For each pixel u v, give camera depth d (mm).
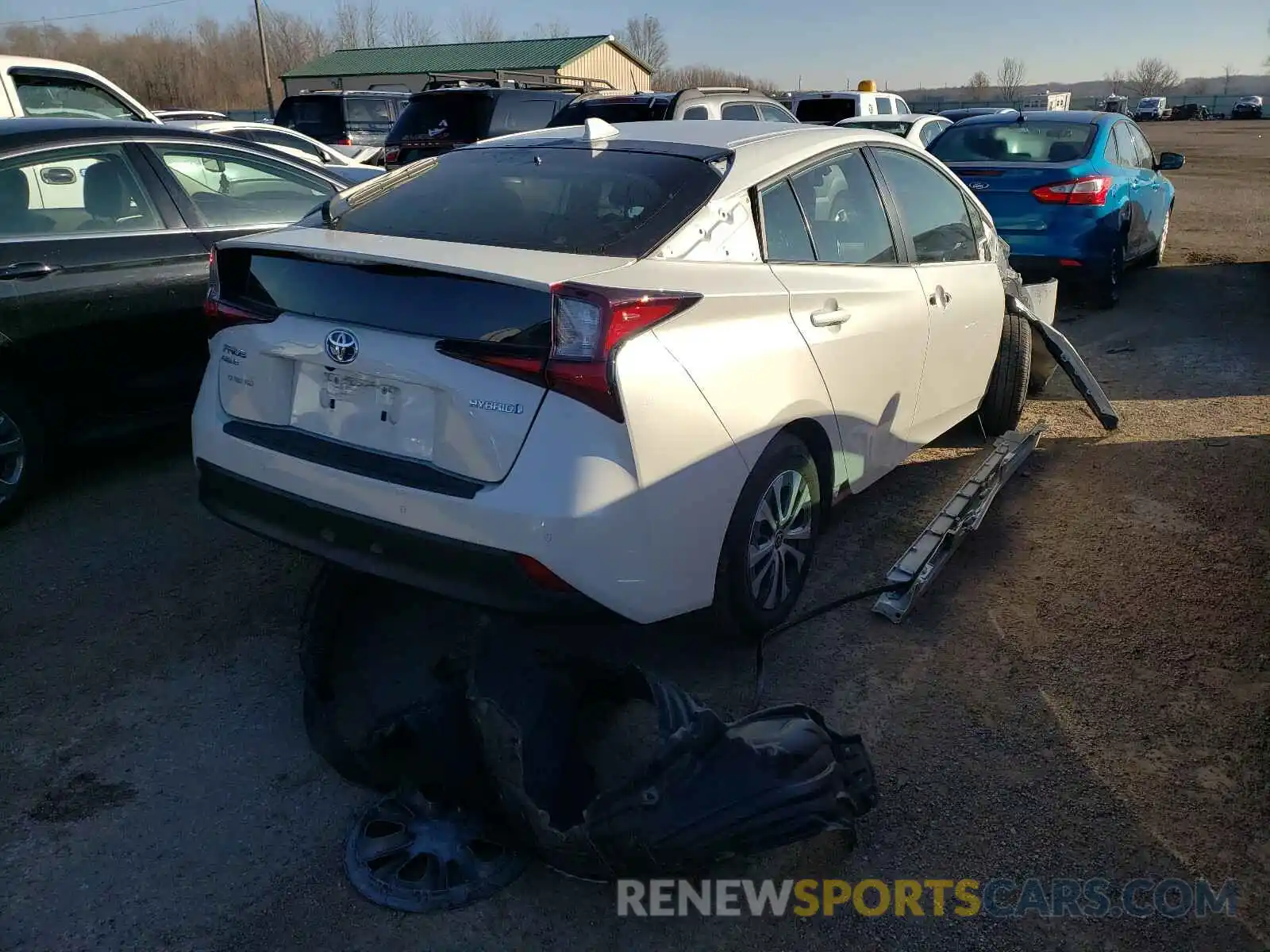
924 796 2689
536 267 2646
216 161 5066
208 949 2219
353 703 2998
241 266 3064
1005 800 2674
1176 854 2498
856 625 3502
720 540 2930
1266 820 2600
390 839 2502
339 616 3158
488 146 3736
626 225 2977
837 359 3385
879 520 4340
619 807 2217
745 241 3168
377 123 17047
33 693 3088
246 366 3025
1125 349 7090
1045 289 5695
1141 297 8898
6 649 3318
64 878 2396
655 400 2635
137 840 2520
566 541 2520
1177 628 3461
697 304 2770
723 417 2846
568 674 2689
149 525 4258
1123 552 3998
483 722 2391
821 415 3334
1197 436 5266
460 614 3469
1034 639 3414
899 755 2840
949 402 4477
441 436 2619
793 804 2236
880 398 3754
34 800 2643
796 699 3088
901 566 3650
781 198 3379
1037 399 5973
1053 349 5258
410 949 2230
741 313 2955
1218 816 2615
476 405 2557
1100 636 3418
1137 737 2914
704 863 2242
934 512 4434
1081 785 2727
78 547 4047
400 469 2693
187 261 4730
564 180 3262
